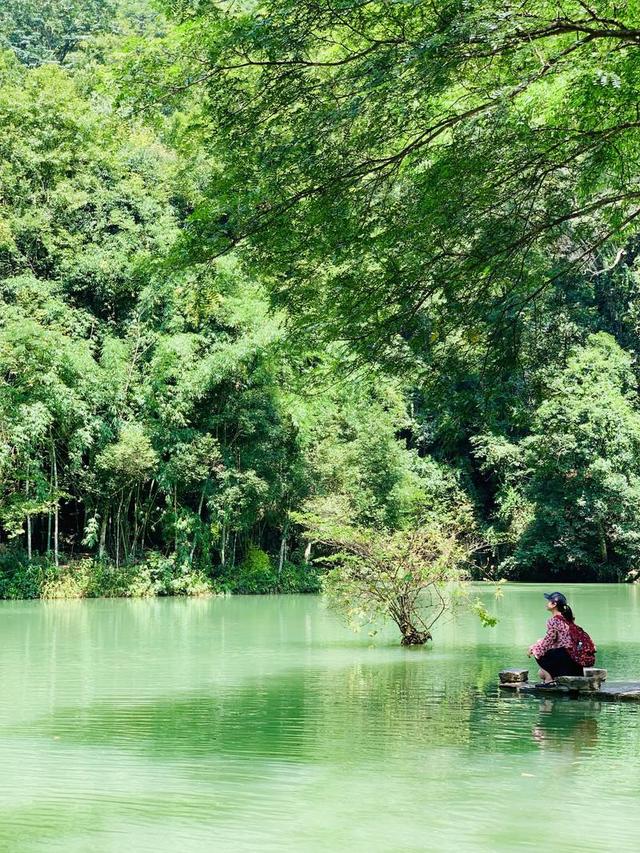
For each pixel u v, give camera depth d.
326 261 8.14
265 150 7.46
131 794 5.44
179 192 32.34
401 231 7.48
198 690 9.38
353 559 13.81
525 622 17.86
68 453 29.02
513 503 39.94
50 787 5.61
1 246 30.58
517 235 7.68
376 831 4.70
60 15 54.44
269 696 8.91
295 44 6.94
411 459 39.91
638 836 4.61
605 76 6.07
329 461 33.53
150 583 29.02
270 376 30.64
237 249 8.07
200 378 29.69
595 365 38.41
